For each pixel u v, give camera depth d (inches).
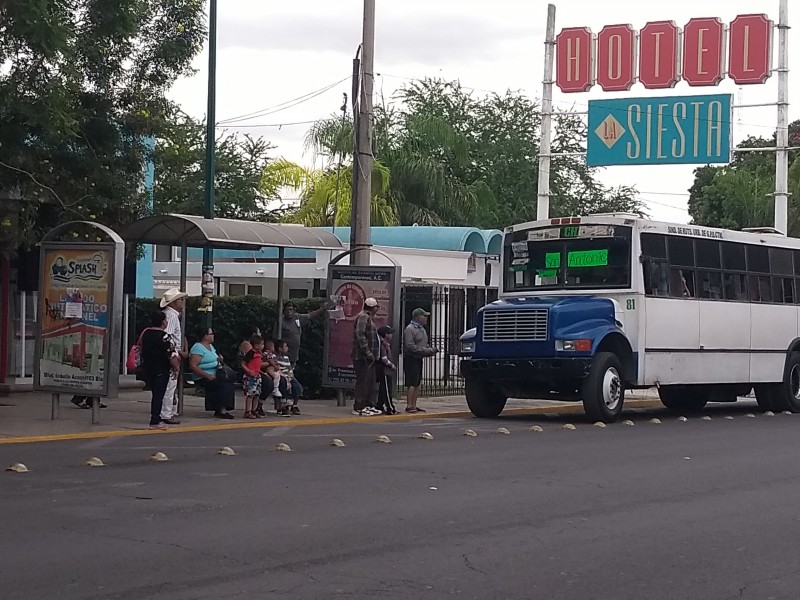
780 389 935.7
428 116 1988.2
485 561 335.0
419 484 475.8
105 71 807.1
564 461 561.9
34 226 823.7
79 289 673.6
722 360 871.7
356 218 850.1
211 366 746.8
